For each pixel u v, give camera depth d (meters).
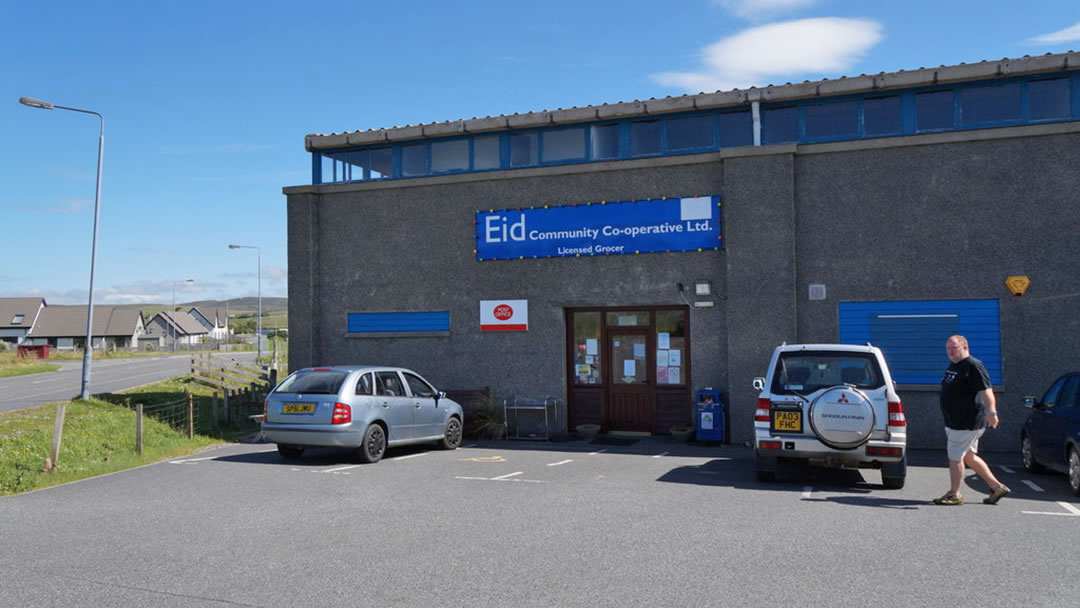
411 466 12.12
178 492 10.00
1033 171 13.65
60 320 104.12
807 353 10.05
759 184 14.75
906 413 14.12
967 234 13.91
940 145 14.07
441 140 17.56
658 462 12.45
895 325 14.21
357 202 18.00
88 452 13.89
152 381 36.31
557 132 16.69
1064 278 13.48
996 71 13.71
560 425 16.31
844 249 14.48
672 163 15.48
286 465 12.34
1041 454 10.65
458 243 17.17
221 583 5.89
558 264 16.38
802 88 14.72
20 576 6.12
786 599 5.36
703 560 6.36
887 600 5.32
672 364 15.90
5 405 24.28
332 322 18.12
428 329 17.34
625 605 5.27
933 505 8.66
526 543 7.00
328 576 6.03
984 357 13.77
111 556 6.72
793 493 9.45
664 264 15.59
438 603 5.36
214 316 147.50
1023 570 6.01
